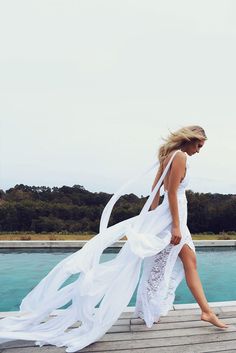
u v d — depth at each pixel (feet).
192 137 9.57
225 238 54.60
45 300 8.63
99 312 8.27
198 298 9.27
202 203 60.39
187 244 9.55
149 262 9.41
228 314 10.43
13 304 21.71
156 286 9.25
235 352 7.88
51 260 34.78
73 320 8.54
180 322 9.74
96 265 8.48
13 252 37.76
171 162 9.24
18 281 27.37
